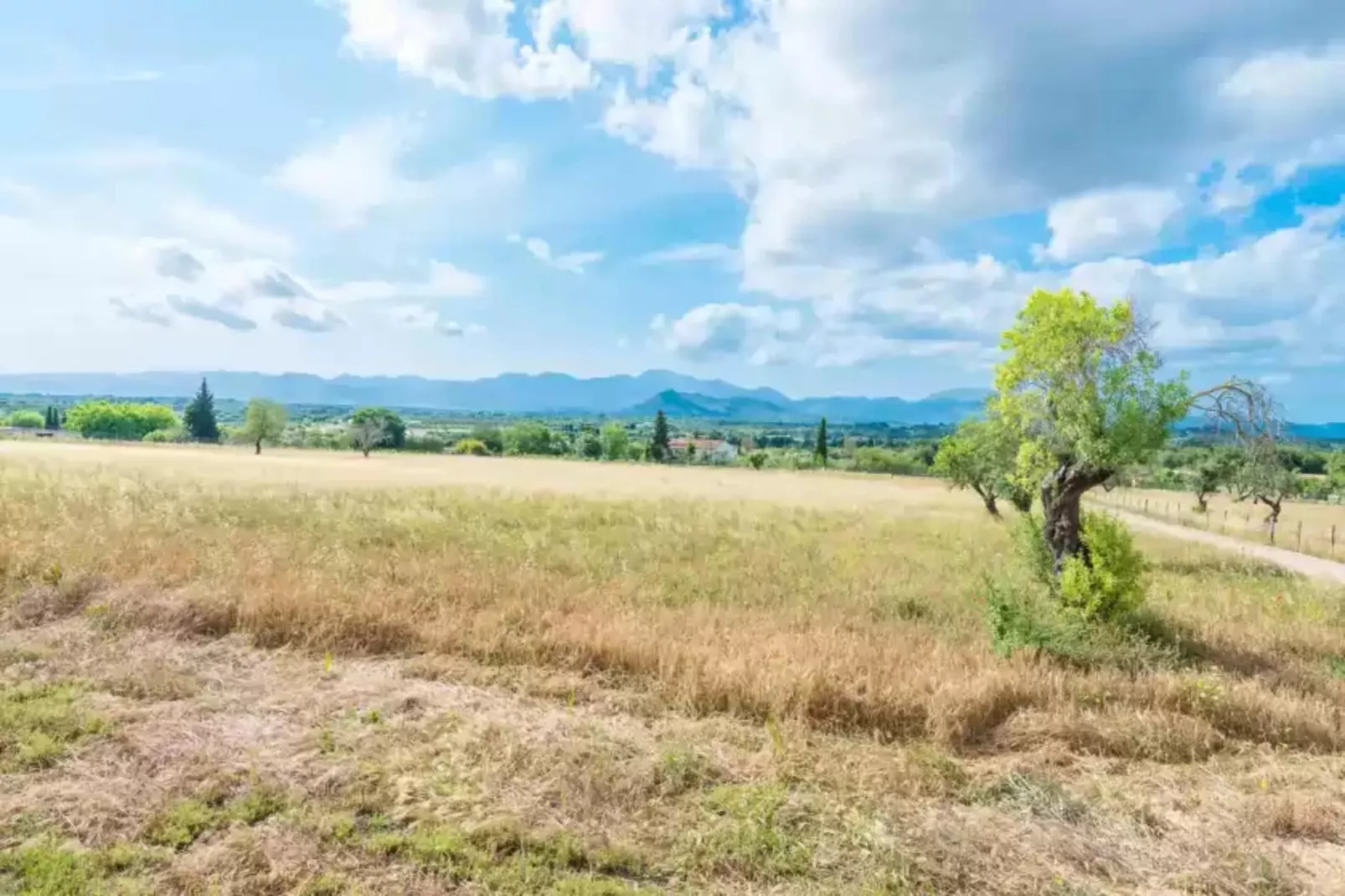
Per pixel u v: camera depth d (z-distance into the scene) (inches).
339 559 448.5
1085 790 213.5
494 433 5142.7
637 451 5108.3
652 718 252.1
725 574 520.1
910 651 319.9
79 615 317.4
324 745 211.0
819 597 458.6
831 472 3125.0
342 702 243.4
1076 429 383.2
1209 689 275.7
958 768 221.9
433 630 311.9
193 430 4982.8
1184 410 380.5
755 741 232.5
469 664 288.0
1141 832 190.7
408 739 218.2
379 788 189.6
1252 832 193.0
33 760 193.8
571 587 420.5
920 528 949.2
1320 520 1614.2
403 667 283.0
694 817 185.5
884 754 228.8
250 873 154.3
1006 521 1068.5
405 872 157.4
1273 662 353.1
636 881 161.9
